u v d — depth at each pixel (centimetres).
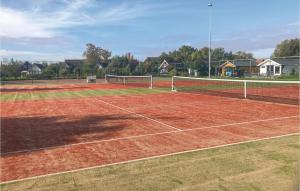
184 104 1681
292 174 563
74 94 2477
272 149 726
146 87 3177
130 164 651
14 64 5516
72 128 1066
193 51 10000
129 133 960
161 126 1060
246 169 596
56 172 617
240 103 1681
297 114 1249
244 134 904
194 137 885
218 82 4062
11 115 1398
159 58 8800
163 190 515
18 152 776
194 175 575
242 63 6369
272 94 2267
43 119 1275
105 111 1462
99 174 595
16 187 543
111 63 7119
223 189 511
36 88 3275
